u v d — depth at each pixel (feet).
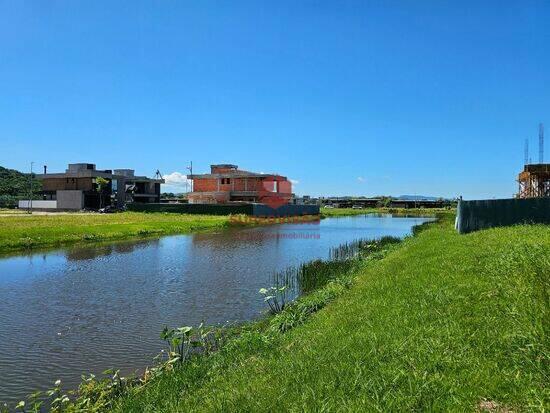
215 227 196.95
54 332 43.70
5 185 465.47
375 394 17.37
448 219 192.24
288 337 31.71
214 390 22.75
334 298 46.09
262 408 18.66
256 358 27.55
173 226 177.37
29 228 133.18
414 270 45.73
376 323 27.53
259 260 92.89
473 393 16.40
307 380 20.54
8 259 94.17
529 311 22.16
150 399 24.03
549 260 34.01
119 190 328.08
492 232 71.46
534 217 84.38
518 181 144.97
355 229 194.29
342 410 16.56
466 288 31.58
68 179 326.44
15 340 41.34
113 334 43.01
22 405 25.04
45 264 87.35
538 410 14.58
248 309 52.13
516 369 17.72
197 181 351.87
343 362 21.58
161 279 71.31
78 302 55.88
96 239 134.62
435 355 20.06
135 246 119.96
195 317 48.88
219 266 84.38
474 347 20.51
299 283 65.62
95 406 24.63
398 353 21.17
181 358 31.04
